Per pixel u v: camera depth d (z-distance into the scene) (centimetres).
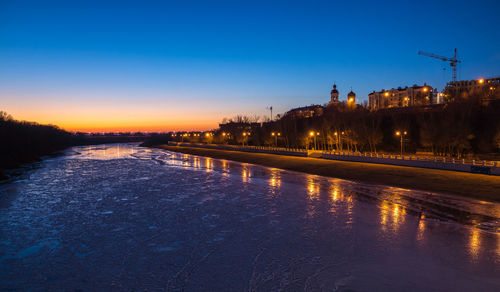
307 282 1440
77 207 2983
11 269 1669
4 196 3556
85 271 1628
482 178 3409
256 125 13962
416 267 1554
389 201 2880
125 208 2909
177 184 4178
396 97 14575
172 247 1925
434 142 5634
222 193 3500
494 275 1452
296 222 2353
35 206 3047
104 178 4875
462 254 1686
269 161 6619
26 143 9862
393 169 4403
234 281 1473
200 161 7600
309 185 3844
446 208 2569
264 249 1852
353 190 3444
